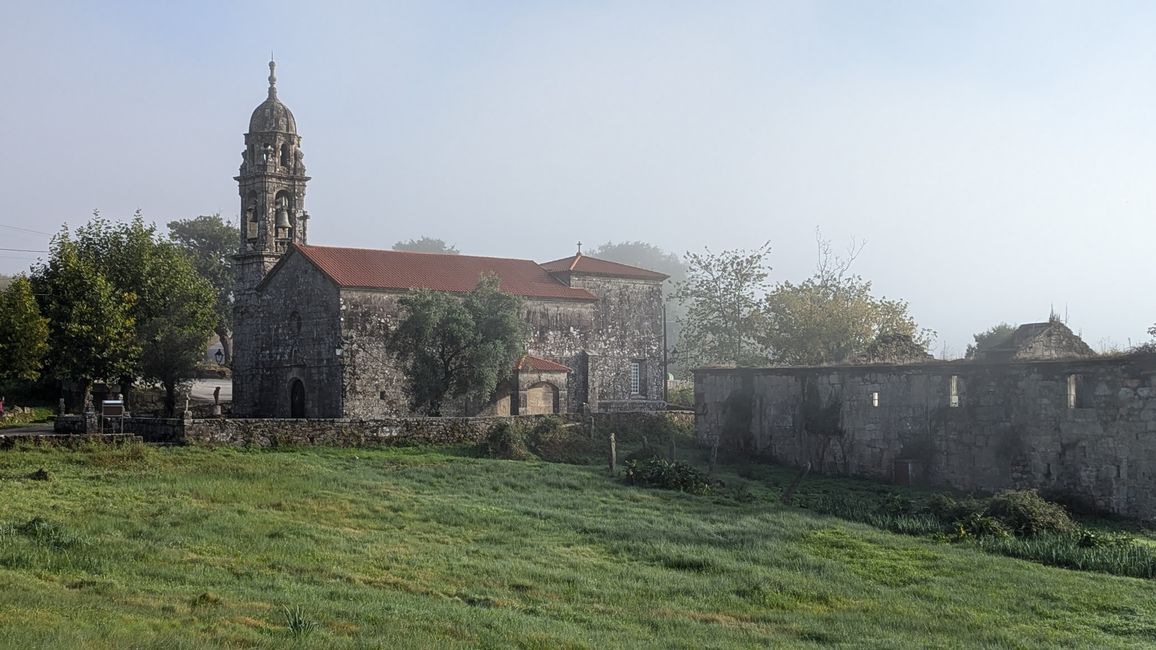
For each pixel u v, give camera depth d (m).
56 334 59.28
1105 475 34.91
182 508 28.94
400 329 54.62
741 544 28.34
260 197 63.56
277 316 60.12
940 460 40.59
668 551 27.06
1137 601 22.52
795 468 46.81
